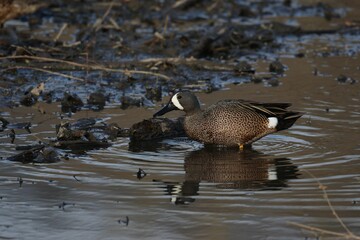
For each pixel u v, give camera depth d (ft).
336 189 34.53
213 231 30.25
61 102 50.16
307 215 31.68
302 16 76.13
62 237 30.01
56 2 74.33
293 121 42.24
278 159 39.27
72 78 52.29
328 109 47.98
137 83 54.24
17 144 41.34
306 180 35.88
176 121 44.88
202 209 32.53
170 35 64.23
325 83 54.34
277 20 74.08
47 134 43.27
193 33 65.41
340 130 43.88
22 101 49.96
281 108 42.16
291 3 80.64
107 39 63.21
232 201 33.37
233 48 64.03
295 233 30.07
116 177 36.47
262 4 80.02
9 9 60.85
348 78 55.72
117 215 32.01
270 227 30.58
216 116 41.78
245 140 41.86
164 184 35.53
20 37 61.16
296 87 53.42
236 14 75.51
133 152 40.65
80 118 46.60
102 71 56.03
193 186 35.27
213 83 54.85
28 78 54.03
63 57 58.08
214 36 63.67
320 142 41.86
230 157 39.96
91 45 60.95
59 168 37.78
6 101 49.96
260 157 39.78
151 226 30.89
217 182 35.83
